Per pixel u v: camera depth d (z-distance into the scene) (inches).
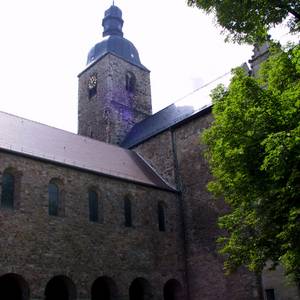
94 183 960.9
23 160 849.5
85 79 1771.7
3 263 748.0
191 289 1037.8
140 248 989.8
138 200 1037.8
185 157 1159.6
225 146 568.4
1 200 800.9
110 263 916.0
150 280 979.3
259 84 594.6
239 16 449.1
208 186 649.6
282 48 535.2
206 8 461.7
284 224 527.2
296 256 486.3
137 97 1724.9
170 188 1133.1
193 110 1233.4
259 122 521.3
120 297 907.4
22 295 778.2
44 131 1080.8
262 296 901.8
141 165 1219.9
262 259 584.1
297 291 844.0
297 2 436.5
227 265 643.5
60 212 879.7
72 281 837.2
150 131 1364.4
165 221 1086.4
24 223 802.8
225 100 591.2
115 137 1566.2
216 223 1026.1
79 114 1738.4
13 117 1060.5
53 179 897.5
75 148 1071.0
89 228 907.4
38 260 797.2
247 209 603.5
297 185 466.9
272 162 449.1
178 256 1065.5
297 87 487.5
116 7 1946.4
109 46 1788.9
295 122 484.7
